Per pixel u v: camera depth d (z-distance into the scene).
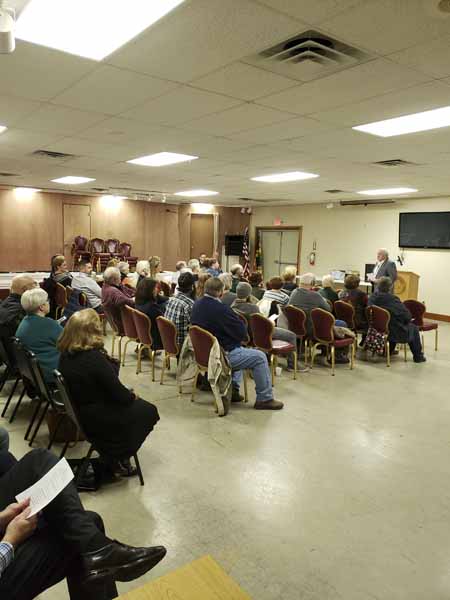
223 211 14.03
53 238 11.84
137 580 1.96
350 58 2.62
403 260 10.07
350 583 1.98
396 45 2.43
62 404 2.86
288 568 2.06
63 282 6.52
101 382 2.50
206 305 3.92
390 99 3.36
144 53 2.62
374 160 5.82
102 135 4.84
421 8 2.04
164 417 3.74
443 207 9.33
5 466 1.89
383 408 4.10
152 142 5.14
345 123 4.08
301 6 2.05
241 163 6.34
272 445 3.29
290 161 6.07
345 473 2.92
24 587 1.46
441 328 8.41
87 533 1.59
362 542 2.25
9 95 3.50
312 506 2.55
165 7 2.10
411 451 3.26
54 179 9.00
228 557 2.12
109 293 5.32
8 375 4.17
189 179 8.26
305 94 3.29
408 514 2.50
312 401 4.23
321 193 9.73
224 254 14.05
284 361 5.61
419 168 6.30
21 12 2.20
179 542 2.21
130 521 2.37
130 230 12.98
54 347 3.17
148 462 3.00
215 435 3.43
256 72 2.88
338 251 11.55
